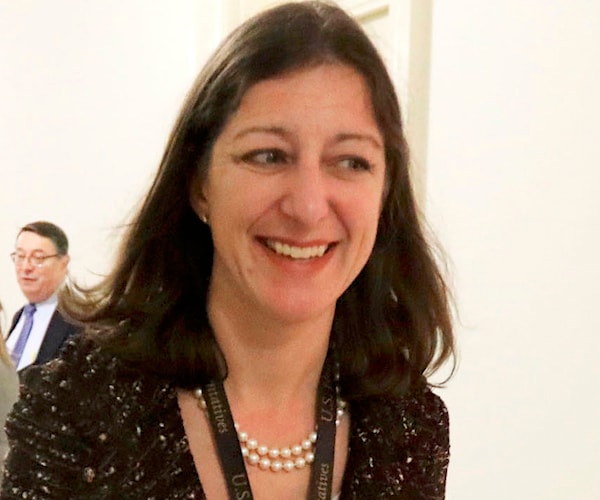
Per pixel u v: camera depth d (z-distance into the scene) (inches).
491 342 71.2
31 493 32.8
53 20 163.9
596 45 60.9
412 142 79.7
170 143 35.0
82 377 34.4
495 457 71.5
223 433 35.3
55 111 164.1
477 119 72.1
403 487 38.9
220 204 32.3
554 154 64.6
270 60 30.8
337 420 38.6
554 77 64.5
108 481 33.1
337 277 33.7
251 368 36.7
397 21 83.2
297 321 33.3
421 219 42.3
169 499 33.0
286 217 31.4
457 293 74.4
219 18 133.9
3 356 86.8
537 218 66.2
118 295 37.7
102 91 152.3
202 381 35.9
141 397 34.4
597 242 60.9
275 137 31.1
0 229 179.3
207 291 37.3
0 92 177.8
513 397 69.3
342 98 31.5
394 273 41.4
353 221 32.7
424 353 42.1
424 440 40.7
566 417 64.2
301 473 36.9
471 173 72.8
